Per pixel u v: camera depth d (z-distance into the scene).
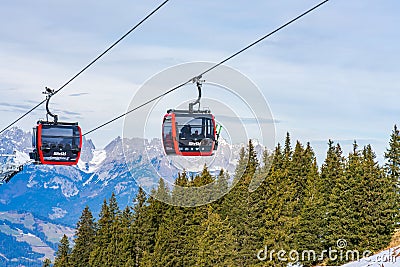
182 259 79.31
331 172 79.94
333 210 70.25
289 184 76.75
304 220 71.06
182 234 80.12
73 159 33.81
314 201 73.69
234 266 71.75
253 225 72.31
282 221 70.75
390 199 68.00
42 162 33.56
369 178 68.56
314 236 70.69
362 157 77.38
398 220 67.44
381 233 67.12
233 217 74.19
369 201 67.88
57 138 33.66
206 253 72.50
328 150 81.94
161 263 78.81
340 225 68.94
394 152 79.69
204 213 78.75
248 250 71.69
